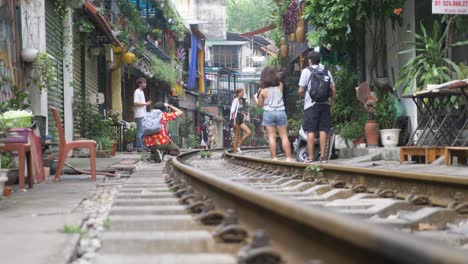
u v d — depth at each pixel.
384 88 15.59
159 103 15.23
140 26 28.98
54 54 16.20
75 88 18.55
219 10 64.06
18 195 6.99
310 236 2.95
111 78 26.02
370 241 2.22
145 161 15.41
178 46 46.88
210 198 5.55
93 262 3.22
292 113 28.78
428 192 5.96
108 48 22.02
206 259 3.15
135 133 25.14
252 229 3.85
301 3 22.31
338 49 16.20
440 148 11.24
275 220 3.50
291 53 25.80
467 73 13.00
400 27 15.22
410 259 1.95
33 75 12.73
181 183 7.24
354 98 16.33
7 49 11.10
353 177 7.61
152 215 4.91
